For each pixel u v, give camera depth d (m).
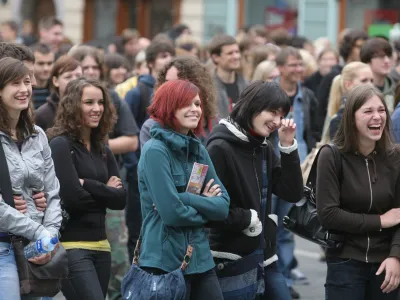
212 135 12.62
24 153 11.93
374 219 12.20
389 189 12.42
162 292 11.30
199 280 11.77
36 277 11.63
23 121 12.00
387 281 12.16
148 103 18.36
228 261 12.44
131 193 18.05
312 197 13.00
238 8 50.56
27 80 11.86
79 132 13.66
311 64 26.50
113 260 16.75
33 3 60.53
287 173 12.77
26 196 11.94
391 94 19.17
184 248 11.52
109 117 13.94
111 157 14.27
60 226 12.54
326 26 47.19
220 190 11.86
